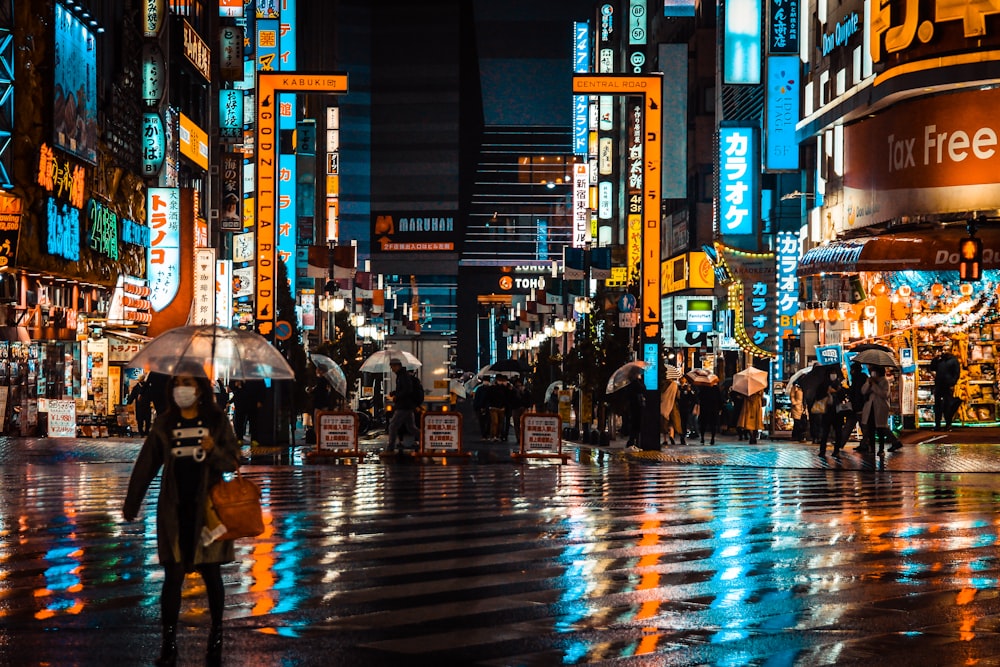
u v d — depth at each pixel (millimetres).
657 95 31703
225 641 9078
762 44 47938
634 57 69562
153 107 46469
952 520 16703
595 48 79750
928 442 33562
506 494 20359
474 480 23297
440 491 20891
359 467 26703
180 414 8812
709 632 9453
